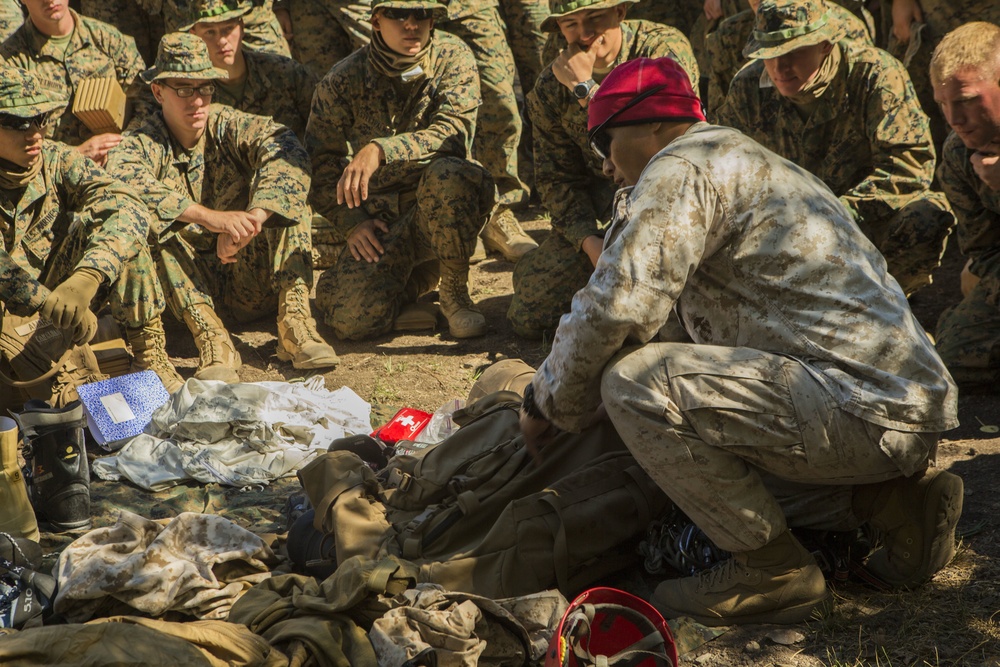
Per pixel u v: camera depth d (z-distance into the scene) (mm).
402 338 5250
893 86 4391
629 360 2484
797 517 2732
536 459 2910
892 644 2477
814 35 4230
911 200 4430
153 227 4590
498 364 3645
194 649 2232
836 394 2393
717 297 2547
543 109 4902
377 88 5227
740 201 2449
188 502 3518
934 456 2609
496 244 6379
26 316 3951
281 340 4910
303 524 3014
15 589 2654
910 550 2678
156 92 4863
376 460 3445
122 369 4527
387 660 2305
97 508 3480
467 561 2676
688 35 7348
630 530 2832
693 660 2494
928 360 2457
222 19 5258
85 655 2172
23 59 5656
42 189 4227
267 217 4773
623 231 2436
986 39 3414
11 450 3061
